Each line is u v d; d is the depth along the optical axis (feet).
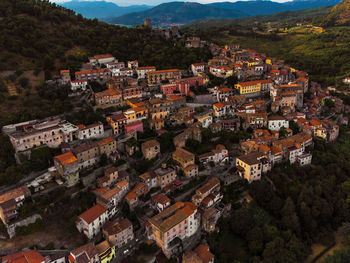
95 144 424.46
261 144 513.45
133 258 335.06
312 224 407.23
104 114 515.09
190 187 433.48
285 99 628.69
